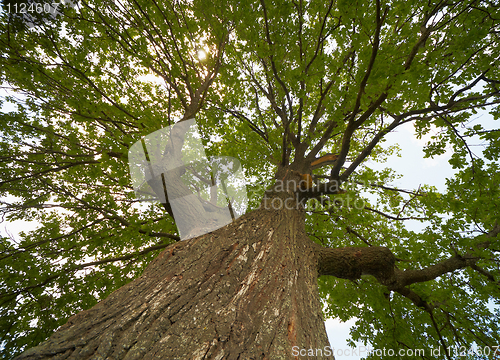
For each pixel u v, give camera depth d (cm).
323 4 266
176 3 323
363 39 217
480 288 376
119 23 324
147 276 166
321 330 151
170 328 115
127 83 448
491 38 294
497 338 393
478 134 362
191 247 204
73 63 310
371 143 337
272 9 262
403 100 229
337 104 260
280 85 325
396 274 320
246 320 129
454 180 400
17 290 351
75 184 462
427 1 260
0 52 279
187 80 367
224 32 316
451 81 338
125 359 96
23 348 351
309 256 247
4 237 357
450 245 374
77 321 119
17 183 402
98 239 418
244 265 181
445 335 411
